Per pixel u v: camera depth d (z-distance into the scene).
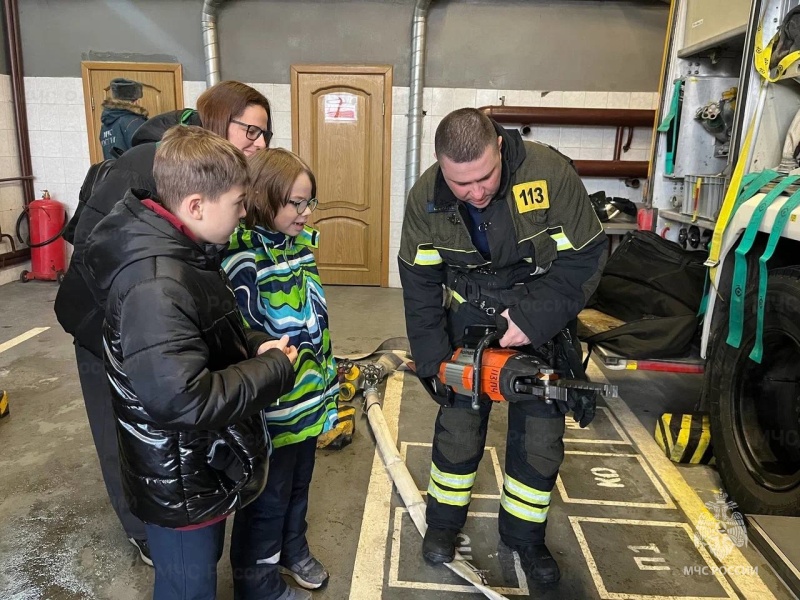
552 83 5.47
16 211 5.92
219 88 1.70
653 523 2.25
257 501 1.60
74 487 2.43
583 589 1.90
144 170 1.58
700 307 2.67
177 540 1.35
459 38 5.41
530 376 1.65
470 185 1.53
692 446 2.63
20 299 5.27
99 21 5.59
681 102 3.16
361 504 2.34
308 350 1.62
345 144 5.62
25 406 3.16
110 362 1.22
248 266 1.52
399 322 4.79
